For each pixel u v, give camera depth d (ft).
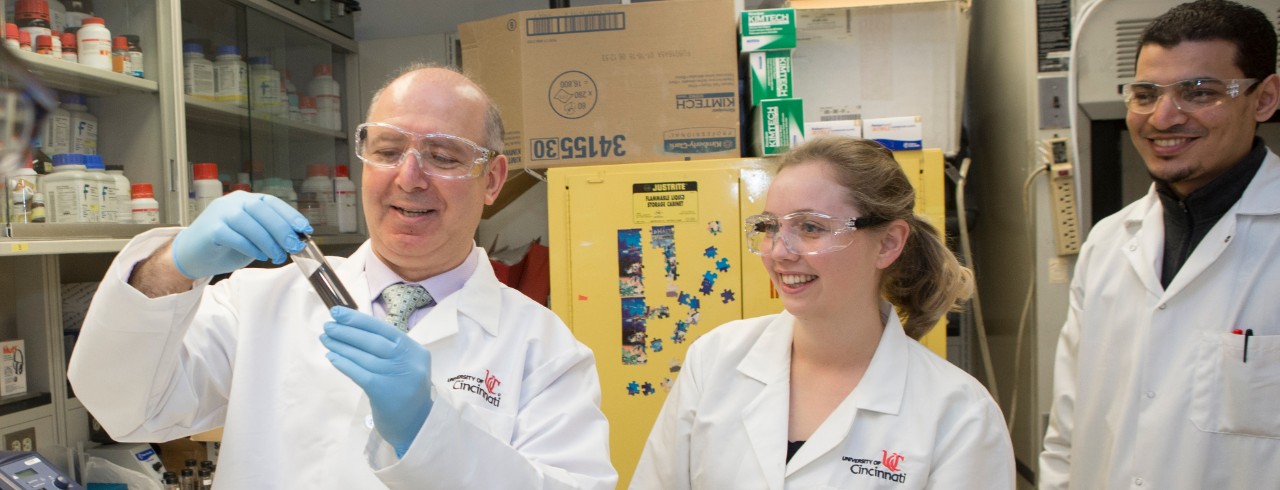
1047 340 7.18
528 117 7.47
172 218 6.48
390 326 3.15
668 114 7.44
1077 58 6.97
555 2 9.69
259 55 8.40
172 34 6.48
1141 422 5.17
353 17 10.50
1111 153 7.08
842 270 4.15
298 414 3.80
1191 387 5.00
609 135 7.47
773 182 4.40
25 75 1.44
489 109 4.10
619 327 7.22
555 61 7.49
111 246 5.89
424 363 3.13
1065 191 7.05
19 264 6.49
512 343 4.15
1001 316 8.25
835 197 4.16
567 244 7.29
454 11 10.53
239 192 3.46
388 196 3.77
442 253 4.07
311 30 9.30
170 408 3.65
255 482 3.72
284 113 8.93
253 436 3.78
